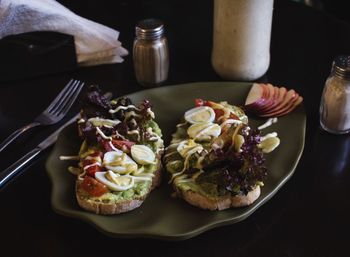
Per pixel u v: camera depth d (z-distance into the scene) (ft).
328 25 2.50
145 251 1.47
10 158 1.82
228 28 2.04
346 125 1.86
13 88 2.19
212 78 2.22
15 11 2.05
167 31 2.52
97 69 2.29
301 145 1.76
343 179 1.69
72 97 2.09
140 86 2.18
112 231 1.45
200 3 2.71
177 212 1.55
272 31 2.48
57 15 2.13
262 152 1.66
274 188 1.59
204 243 1.49
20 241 1.52
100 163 1.63
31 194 1.67
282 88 2.02
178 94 2.03
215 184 1.54
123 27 2.55
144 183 1.60
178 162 1.68
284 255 1.45
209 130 1.79
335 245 1.47
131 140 1.73
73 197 1.59
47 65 2.23
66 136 1.80
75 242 1.51
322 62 2.27
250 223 1.55
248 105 1.94
